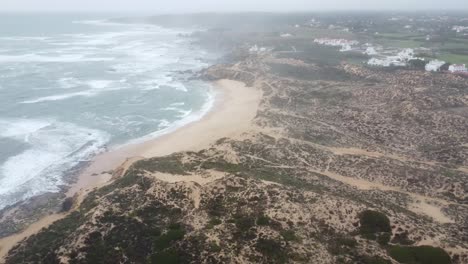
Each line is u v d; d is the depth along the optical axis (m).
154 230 37.41
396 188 51.88
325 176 53.50
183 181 45.69
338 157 59.53
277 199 41.19
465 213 44.78
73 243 35.75
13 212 49.25
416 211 44.94
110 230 37.47
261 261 32.94
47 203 51.00
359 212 39.34
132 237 36.53
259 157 58.75
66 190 54.62
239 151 60.78
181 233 36.47
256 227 37.16
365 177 54.34
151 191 43.72
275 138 66.38
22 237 40.62
